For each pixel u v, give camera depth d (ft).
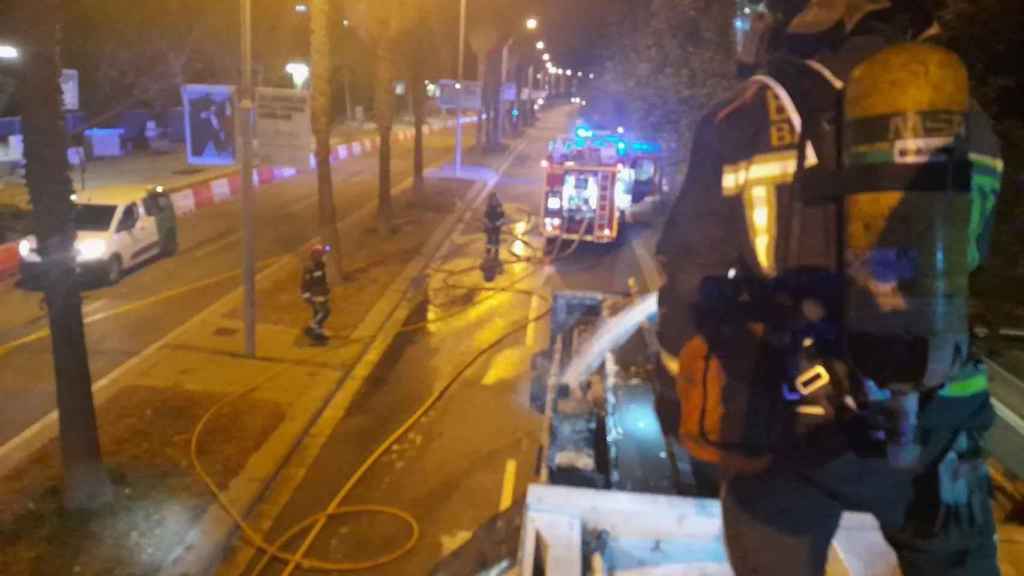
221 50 146.00
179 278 59.98
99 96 138.51
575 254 74.95
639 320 18.20
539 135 240.12
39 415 34.94
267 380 40.57
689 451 5.08
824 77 4.80
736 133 4.94
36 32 23.58
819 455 5.00
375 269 65.92
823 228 4.61
